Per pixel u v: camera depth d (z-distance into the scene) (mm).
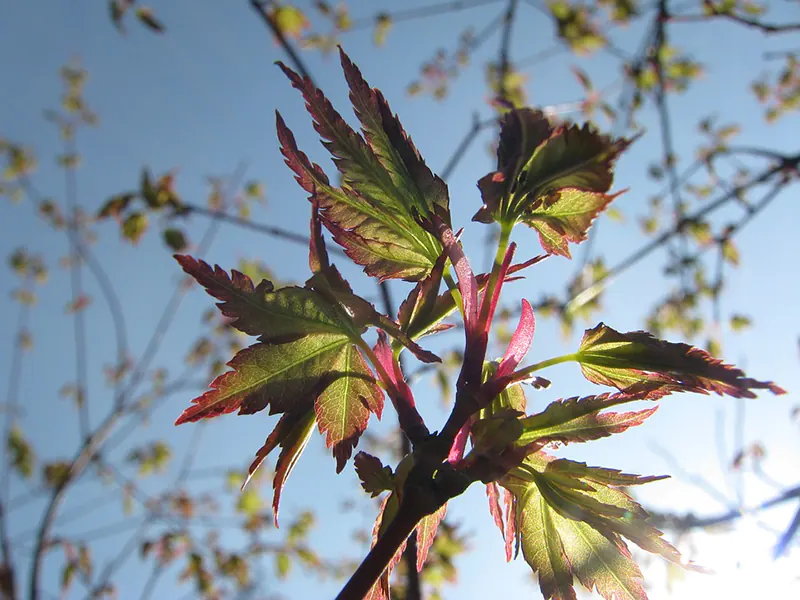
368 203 113
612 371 107
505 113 106
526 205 105
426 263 115
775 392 96
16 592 515
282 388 104
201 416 101
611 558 109
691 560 101
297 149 111
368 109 113
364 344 104
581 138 101
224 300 101
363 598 88
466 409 97
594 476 103
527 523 110
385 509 101
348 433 106
